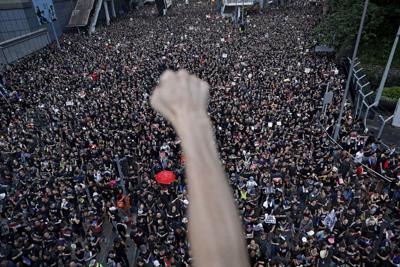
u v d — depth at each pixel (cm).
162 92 136
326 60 3619
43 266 1310
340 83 2970
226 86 2973
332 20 3428
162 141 2169
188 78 144
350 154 1978
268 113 2377
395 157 1933
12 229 1466
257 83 3000
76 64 3891
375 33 3362
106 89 3077
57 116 2595
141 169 1914
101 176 1827
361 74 3266
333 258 1321
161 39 4962
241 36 4853
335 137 2178
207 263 94
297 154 1888
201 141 119
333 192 1644
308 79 3042
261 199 1677
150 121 2388
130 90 2988
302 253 1327
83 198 1694
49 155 2088
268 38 4625
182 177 1866
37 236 1407
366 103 2619
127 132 2245
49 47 5116
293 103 2559
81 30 6762
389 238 1391
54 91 3092
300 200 1681
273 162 1852
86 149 2086
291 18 6034
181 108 128
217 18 6631
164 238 1457
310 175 1745
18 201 1688
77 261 1390
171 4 9400
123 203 1697
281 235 1436
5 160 2070
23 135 2320
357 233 1366
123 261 1436
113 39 5266
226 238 99
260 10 7169
